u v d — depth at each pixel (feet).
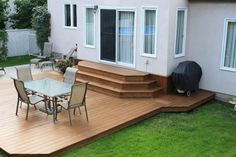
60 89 32.81
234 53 38.83
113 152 26.76
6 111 34.14
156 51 40.09
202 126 32.60
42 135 28.45
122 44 43.98
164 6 38.29
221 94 40.29
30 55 66.18
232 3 37.50
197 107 38.11
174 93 40.73
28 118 32.35
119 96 39.01
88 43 48.52
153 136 30.09
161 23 38.99
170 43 39.24
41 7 62.23
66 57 54.44
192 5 40.81
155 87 40.45
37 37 62.23
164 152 26.96
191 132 31.14
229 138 29.89
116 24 43.60
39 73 49.80
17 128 29.86
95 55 47.39
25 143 26.86
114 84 40.27
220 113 36.45
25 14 71.10
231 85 39.24
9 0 71.82
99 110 34.86
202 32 40.63
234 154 26.89
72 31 56.90
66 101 32.78
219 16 38.81
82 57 49.49
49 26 61.46
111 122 31.65
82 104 31.73
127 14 42.55
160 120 34.12
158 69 40.32
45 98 33.17
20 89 31.86
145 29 40.93
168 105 36.45
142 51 41.63
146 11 40.47
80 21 48.44
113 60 45.21
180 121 33.88
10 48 65.05
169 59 39.63
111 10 43.86
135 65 42.68
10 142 26.96
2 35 61.41
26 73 38.11
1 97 38.63
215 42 39.73
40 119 32.17
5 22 70.85
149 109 35.22
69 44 58.18
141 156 26.17
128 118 32.65
